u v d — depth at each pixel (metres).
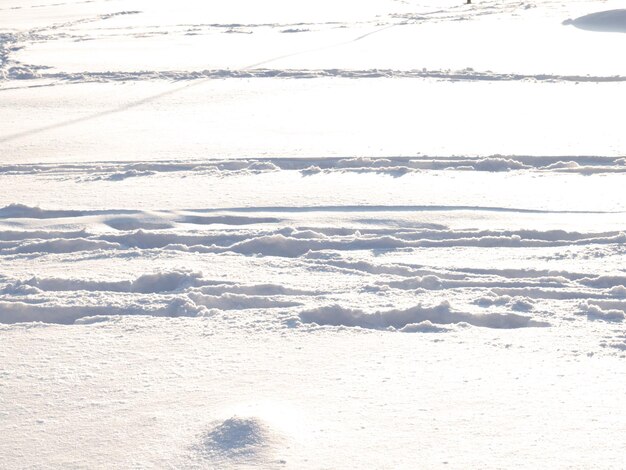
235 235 10.88
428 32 33.66
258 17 43.34
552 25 34.28
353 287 8.98
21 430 6.12
